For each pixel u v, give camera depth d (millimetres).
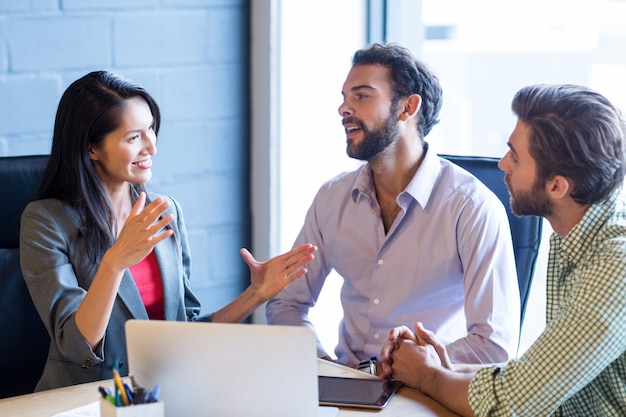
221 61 3459
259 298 2350
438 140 3256
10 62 3057
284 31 3391
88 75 2338
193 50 3391
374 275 2469
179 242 2525
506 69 3012
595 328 1682
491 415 1782
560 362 1708
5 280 2354
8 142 3098
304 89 3449
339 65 3475
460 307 2455
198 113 3441
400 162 2439
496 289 2326
